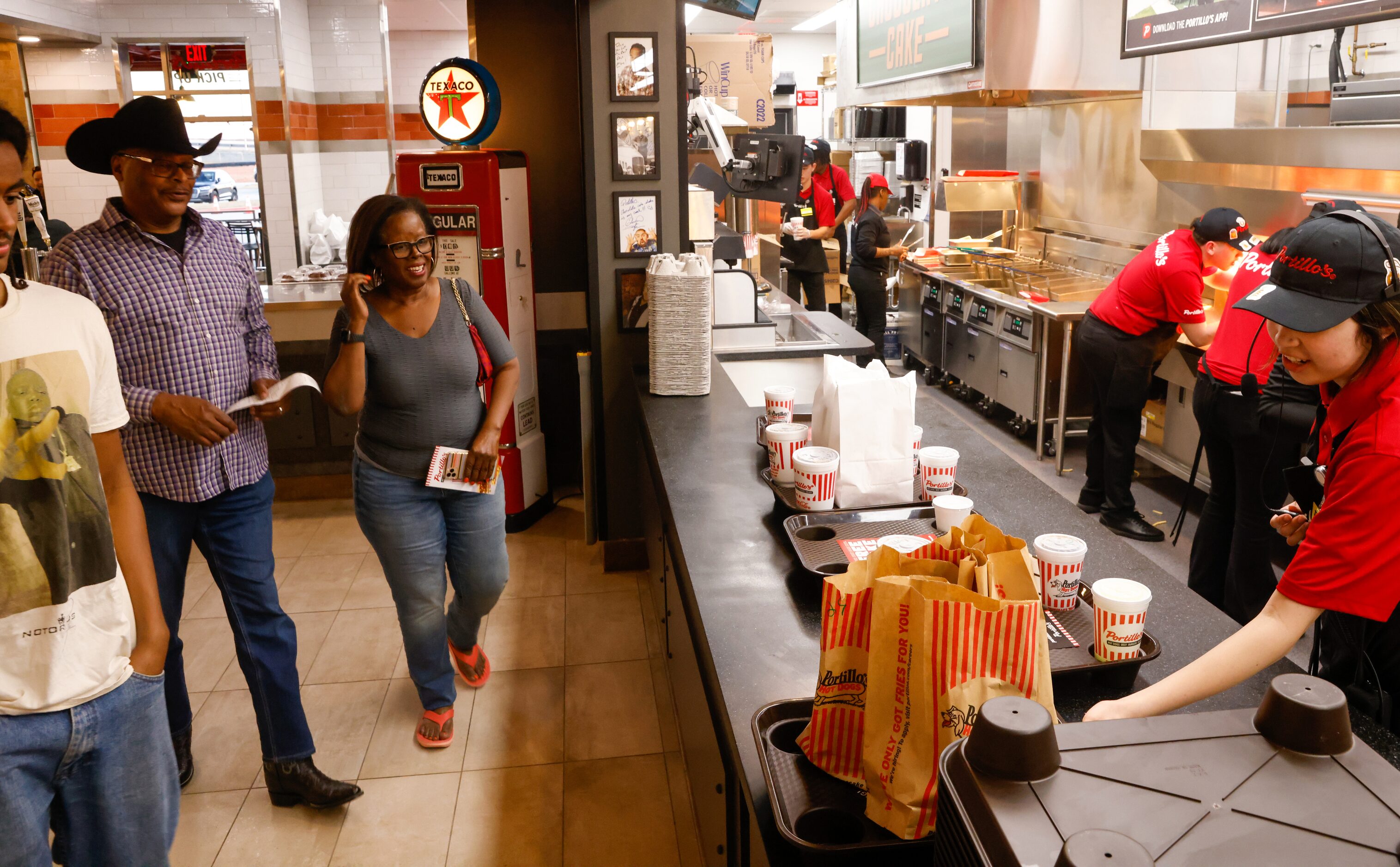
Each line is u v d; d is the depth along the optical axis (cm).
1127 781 79
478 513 261
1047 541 152
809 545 179
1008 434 571
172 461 212
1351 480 116
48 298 141
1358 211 119
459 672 306
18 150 131
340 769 265
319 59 831
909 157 888
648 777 260
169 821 164
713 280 386
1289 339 125
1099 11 432
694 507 216
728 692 139
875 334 681
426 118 388
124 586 150
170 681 248
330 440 477
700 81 573
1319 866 70
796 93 1081
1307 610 117
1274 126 464
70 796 151
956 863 82
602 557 404
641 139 364
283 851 234
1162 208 509
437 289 247
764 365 377
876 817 107
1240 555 314
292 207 808
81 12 727
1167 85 470
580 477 489
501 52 437
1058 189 617
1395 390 118
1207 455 328
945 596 101
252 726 286
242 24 764
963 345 617
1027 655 99
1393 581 113
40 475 136
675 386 325
